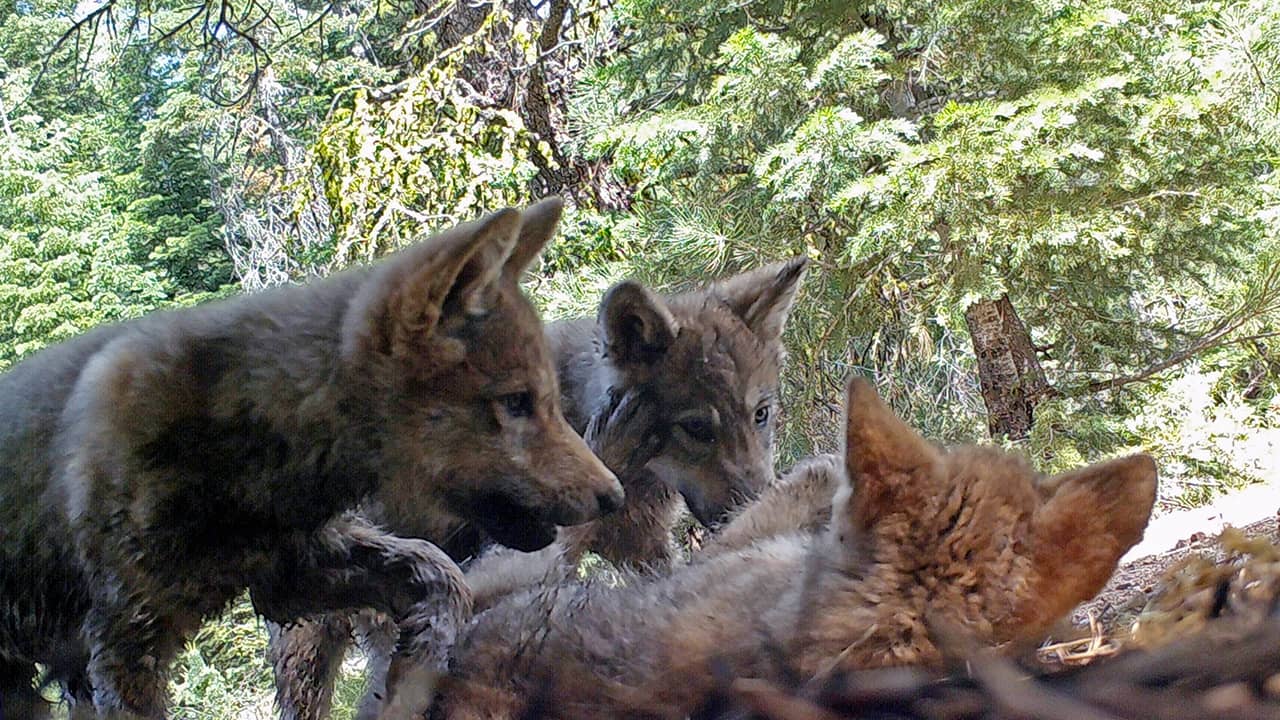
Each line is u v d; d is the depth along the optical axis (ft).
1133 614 9.62
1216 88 34.19
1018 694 5.67
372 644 14.05
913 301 37.11
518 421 11.78
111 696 10.77
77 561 10.97
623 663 8.33
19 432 11.42
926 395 40.88
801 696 6.52
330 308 11.59
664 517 16.39
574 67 49.37
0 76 76.79
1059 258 32.89
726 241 34.24
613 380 15.62
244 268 58.18
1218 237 35.63
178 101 65.46
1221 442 38.65
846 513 8.04
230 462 11.05
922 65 35.65
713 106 35.19
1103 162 33.78
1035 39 34.58
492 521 11.89
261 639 28.37
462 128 43.88
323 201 49.80
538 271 39.29
